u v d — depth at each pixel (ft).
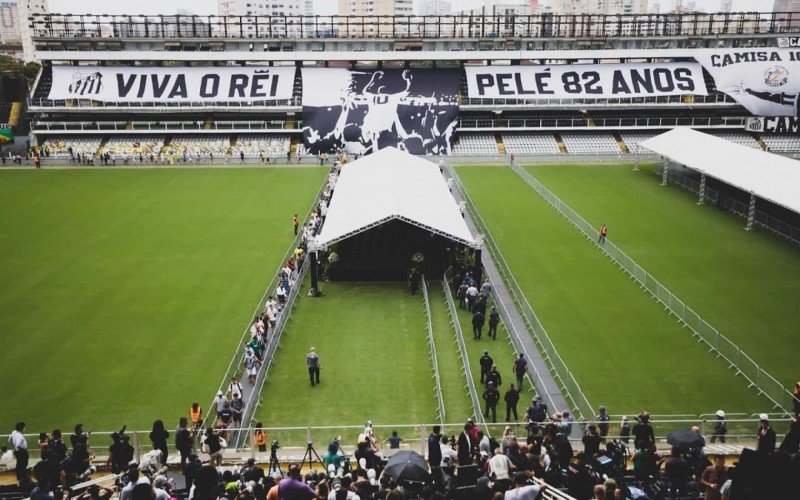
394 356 108.99
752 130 296.30
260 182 234.17
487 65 313.12
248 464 61.11
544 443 66.74
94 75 299.99
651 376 101.50
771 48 305.32
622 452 67.56
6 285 137.69
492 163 272.51
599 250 161.58
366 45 323.98
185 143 285.64
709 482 53.52
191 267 149.18
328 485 54.75
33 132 285.43
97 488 57.98
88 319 121.70
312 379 99.86
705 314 122.83
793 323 118.83
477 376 102.01
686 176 228.22
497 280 142.31
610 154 277.85
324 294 136.36
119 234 173.27
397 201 142.51
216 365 105.29
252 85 301.84
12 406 93.04
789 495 42.80
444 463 60.18
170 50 319.88
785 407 91.09
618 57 307.37
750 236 170.50
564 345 111.75
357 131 287.48
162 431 73.46
